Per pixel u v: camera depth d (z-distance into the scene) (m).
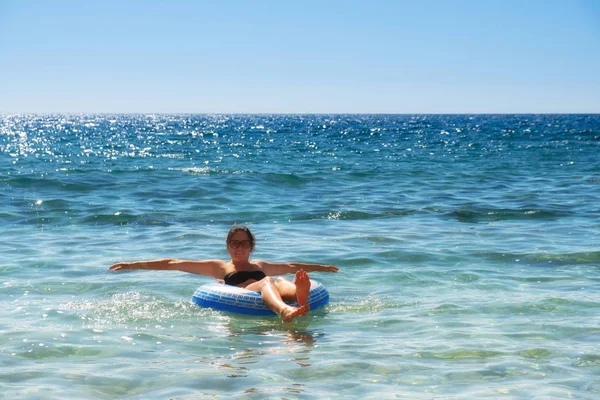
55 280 8.26
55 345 5.66
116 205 15.09
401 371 5.04
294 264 7.77
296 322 6.51
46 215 13.63
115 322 6.44
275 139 55.97
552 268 9.16
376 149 40.41
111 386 4.70
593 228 12.36
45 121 158.00
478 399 4.46
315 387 4.69
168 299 7.39
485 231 12.08
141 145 45.34
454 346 5.66
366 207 15.20
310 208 15.02
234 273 7.44
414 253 10.09
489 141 49.69
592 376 4.92
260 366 5.14
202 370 5.04
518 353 5.47
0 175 20.55
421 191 18.50
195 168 24.95
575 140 49.97
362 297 7.59
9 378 4.84
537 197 17.05
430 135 63.44
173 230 12.18
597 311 6.84
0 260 9.41
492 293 7.74
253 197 16.94
